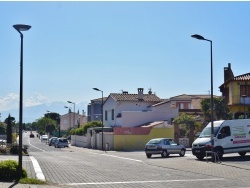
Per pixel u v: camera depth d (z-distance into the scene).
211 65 29.72
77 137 77.62
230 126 31.31
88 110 102.75
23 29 17.28
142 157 36.22
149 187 16.45
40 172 21.59
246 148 31.48
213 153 28.88
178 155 37.50
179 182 18.11
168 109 62.72
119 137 52.75
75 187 16.19
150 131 52.88
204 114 53.12
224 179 19.28
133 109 67.56
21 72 17.44
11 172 16.84
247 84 50.06
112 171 22.91
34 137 148.25
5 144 50.38
